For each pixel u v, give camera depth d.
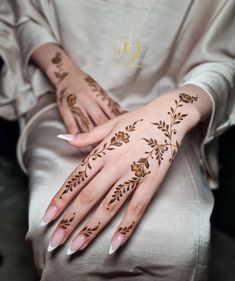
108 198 0.25
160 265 0.27
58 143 0.32
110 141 0.26
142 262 0.27
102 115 0.32
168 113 0.28
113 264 0.27
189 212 0.28
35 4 0.37
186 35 0.34
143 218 0.27
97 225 0.26
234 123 0.35
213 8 0.33
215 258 0.54
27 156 0.34
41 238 0.27
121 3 0.33
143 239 0.26
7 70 0.39
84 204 0.26
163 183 0.29
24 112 0.39
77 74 0.34
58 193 0.26
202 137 0.33
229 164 0.52
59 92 0.34
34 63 0.38
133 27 0.34
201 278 0.28
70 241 0.26
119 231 0.25
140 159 0.26
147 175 0.26
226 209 0.55
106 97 0.33
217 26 0.33
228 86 0.32
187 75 0.35
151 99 0.38
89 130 0.31
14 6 0.38
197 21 0.33
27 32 0.37
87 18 0.34
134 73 0.36
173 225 0.27
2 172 0.62
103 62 0.36
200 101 0.29
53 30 0.37
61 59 0.35
